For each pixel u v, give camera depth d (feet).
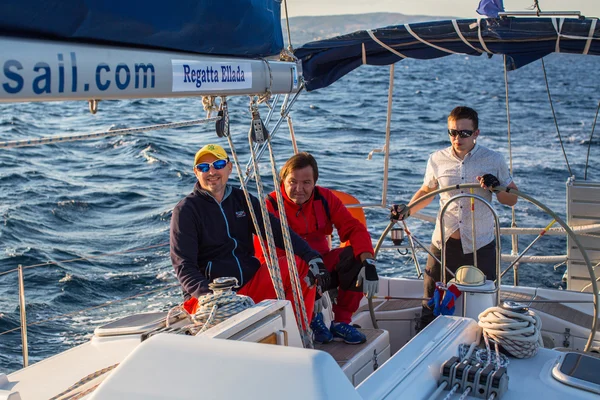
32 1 3.92
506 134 75.15
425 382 6.69
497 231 10.13
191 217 9.73
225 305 7.45
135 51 4.81
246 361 4.76
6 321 19.69
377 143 62.39
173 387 4.73
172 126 6.56
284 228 8.04
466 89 143.33
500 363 7.29
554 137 72.69
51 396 6.96
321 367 4.65
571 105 113.91
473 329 8.21
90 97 4.42
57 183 40.68
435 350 7.32
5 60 3.77
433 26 11.96
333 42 12.55
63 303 21.38
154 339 5.11
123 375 4.88
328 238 12.80
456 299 9.79
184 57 5.34
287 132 66.64
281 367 4.66
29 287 22.75
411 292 14.90
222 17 5.67
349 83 151.84
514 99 122.52
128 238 29.40
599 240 15.84
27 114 77.36
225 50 6.12
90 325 19.36
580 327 12.73
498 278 10.08
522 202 38.06
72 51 4.21
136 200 36.96
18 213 33.04
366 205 15.26
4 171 43.68
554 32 11.23
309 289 9.62
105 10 4.37
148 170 45.52
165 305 20.92
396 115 87.61
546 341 13.00
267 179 39.55
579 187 15.85
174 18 5.05
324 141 61.93
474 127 12.42
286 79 7.00
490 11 12.31
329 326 10.98
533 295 14.30
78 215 33.53
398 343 13.69
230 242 10.01
